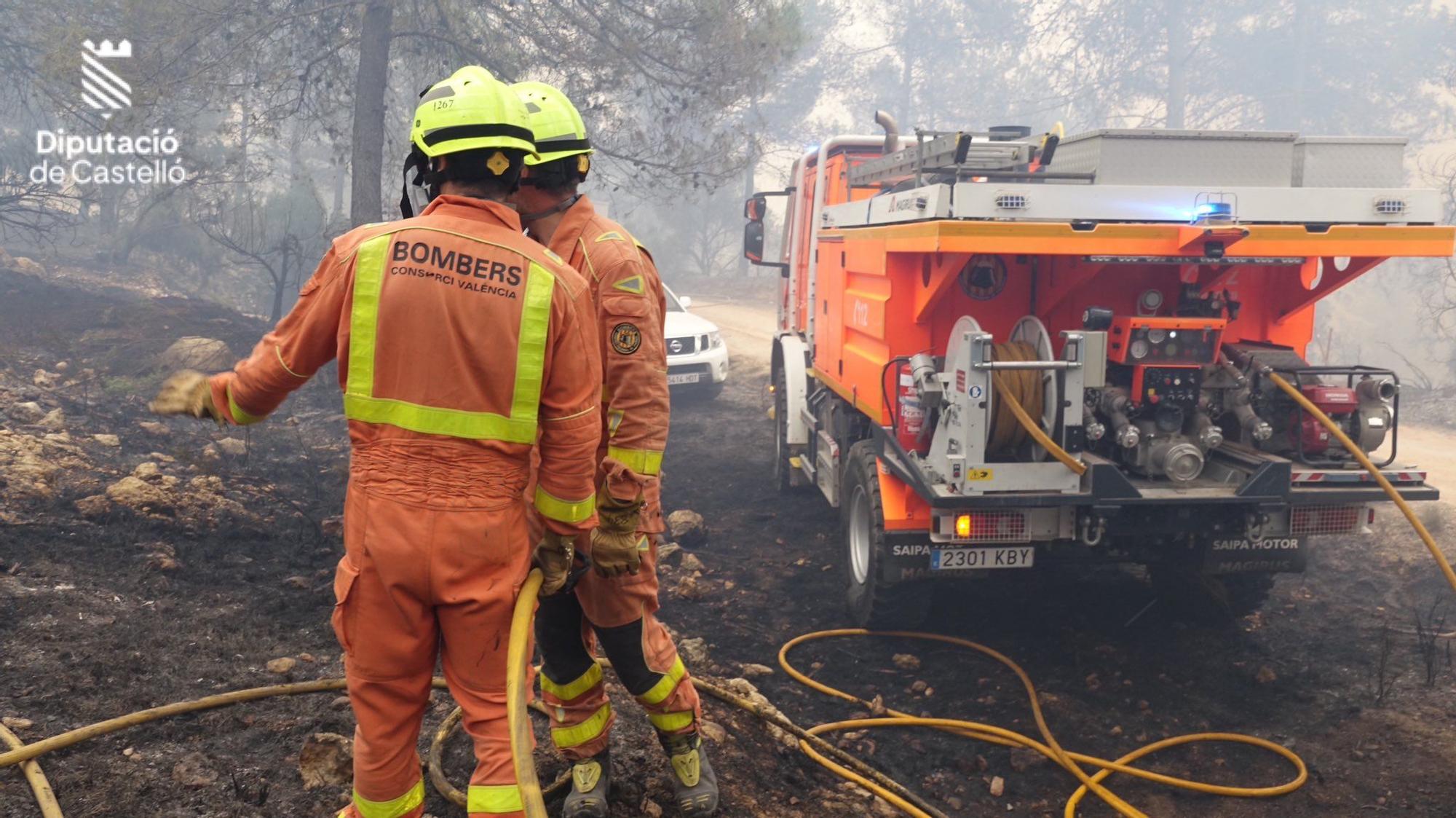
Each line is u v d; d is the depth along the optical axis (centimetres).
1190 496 538
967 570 589
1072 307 604
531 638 234
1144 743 519
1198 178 562
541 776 334
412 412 220
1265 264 567
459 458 222
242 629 472
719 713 443
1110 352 575
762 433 1302
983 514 555
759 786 384
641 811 324
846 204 765
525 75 1529
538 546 251
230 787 315
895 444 604
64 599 462
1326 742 512
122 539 574
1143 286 602
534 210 279
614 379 273
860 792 412
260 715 368
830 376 817
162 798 304
